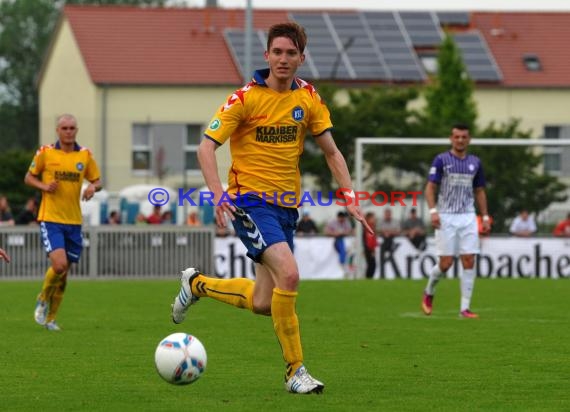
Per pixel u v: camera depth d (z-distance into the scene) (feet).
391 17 456.45
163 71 428.56
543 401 75.92
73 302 162.09
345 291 185.98
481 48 453.17
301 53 79.15
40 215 125.18
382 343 109.29
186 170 349.41
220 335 116.57
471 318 136.67
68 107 441.68
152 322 130.93
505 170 242.78
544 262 239.91
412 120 330.75
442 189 139.85
